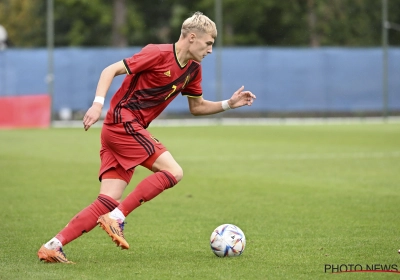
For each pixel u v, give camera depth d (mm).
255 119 115000
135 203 19953
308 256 21078
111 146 20328
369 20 135125
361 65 108062
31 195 35406
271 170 46250
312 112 117875
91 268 19484
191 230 26047
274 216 29188
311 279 18141
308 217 28844
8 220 28312
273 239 24047
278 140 72062
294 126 98062
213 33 20391
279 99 106250
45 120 95438
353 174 43875
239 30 140000
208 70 103250
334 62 107375
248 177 42688
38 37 155250
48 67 99438
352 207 31344
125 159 20234
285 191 36719
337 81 107688
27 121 94750
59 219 28609
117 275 18594
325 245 22859
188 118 111375
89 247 22719
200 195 35500
